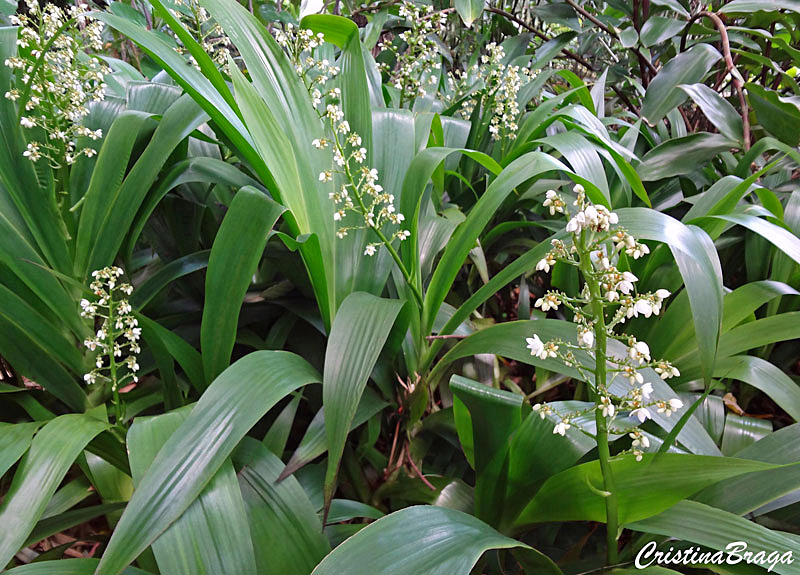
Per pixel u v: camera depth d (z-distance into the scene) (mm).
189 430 423
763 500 434
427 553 370
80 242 636
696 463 413
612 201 854
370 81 917
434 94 1071
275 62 596
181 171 654
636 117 1294
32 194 616
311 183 593
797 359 733
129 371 635
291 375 483
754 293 602
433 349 604
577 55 1449
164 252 750
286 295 715
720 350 591
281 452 578
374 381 624
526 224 779
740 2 1024
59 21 611
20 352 571
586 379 406
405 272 574
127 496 585
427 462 673
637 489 427
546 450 489
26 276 580
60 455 464
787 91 1345
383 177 677
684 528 414
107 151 642
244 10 587
